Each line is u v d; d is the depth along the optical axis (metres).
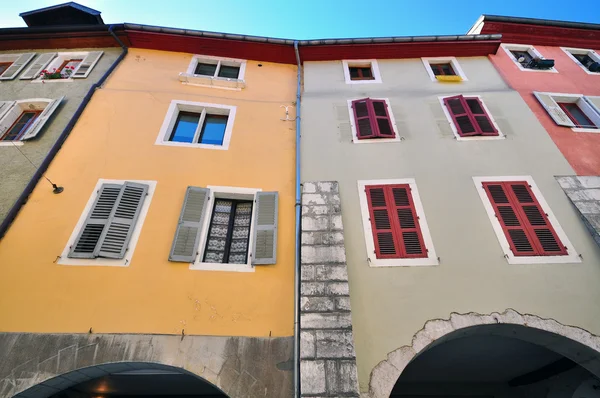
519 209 6.67
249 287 5.70
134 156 7.28
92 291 5.39
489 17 10.76
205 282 5.68
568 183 7.03
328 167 7.50
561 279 5.74
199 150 7.59
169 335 5.11
